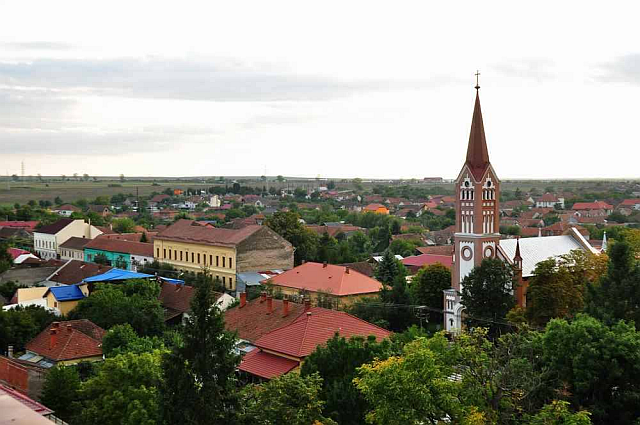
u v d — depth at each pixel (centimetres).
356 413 4800
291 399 4547
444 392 4275
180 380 4266
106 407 5188
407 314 9531
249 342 7669
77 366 7512
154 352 6084
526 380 4572
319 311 7125
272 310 8412
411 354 4391
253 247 13938
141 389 5278
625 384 4931
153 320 9331
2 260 15050
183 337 4378
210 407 4225
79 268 13250
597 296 7162
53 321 9000
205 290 4431
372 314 9444
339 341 5353
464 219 10056
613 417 4872
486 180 9944
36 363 7744
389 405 4250
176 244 15375
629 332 5175
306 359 5481
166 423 4284
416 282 10812
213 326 4394
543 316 8819
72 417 5744
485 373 4516
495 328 8681
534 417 4272
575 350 5034
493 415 4262
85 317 9388
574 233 11506
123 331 7900
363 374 4812
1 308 8994
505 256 9969
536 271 9119
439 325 10056
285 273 12419
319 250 15762
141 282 10312
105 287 9975
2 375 6825
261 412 4453
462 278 10038
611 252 7194
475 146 10056
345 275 11375
